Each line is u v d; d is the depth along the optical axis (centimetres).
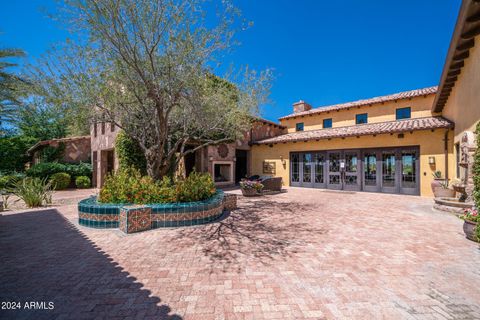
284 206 909
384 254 421
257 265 379
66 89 591
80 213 629
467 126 802
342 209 847
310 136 1574
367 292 298
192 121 806
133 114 755
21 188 978
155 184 695
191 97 655
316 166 1596
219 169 1708
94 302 278
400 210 824
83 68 606
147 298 287
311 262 389
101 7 472
